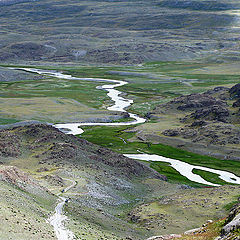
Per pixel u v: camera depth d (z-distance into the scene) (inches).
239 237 1769.2
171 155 5438.0
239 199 2967.5
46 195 2613.2
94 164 3890.3
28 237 1617.9
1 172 2470.5
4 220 1680.6
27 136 4360.2
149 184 3887.8
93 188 3179.1
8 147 3799.2
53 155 3811.5
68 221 2160.4
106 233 2231.8
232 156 5211.6
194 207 2920.8
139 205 3221.0
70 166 3619.6
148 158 5260.8
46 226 1930.4
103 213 2719.0
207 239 1990.7
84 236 1969.7
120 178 3762.3
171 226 2568.9
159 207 3088.1
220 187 3592.5
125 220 2810.0
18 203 2063.2
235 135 5728.3
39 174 3238.2
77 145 4362.7
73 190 2967.5
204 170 4798.2
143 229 2561.5
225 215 2659.9
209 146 5575.8
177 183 4180.6
